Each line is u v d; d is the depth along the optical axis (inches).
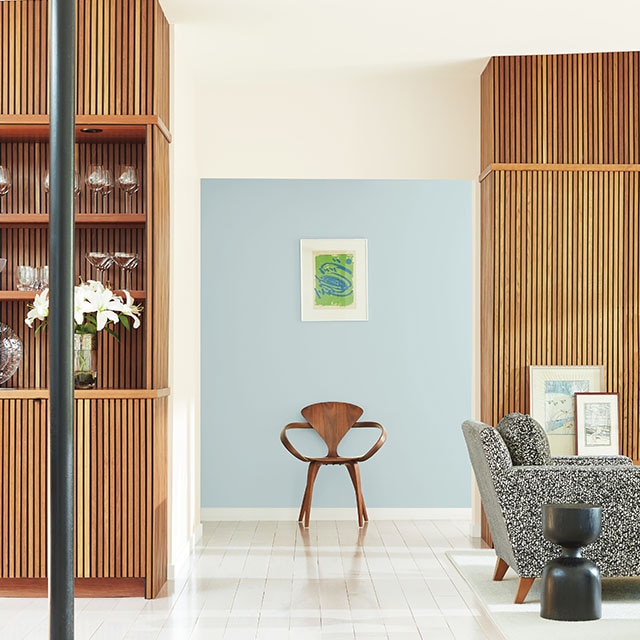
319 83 245.9
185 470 219.5
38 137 192.4
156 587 182.2
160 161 189.5
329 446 279.9
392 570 205.9
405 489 284.4
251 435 285.0
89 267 199.9
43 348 198.1
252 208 286.7
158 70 187.5
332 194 287.3
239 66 231.9
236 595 182.1
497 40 215.6
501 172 229.1
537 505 170.1
